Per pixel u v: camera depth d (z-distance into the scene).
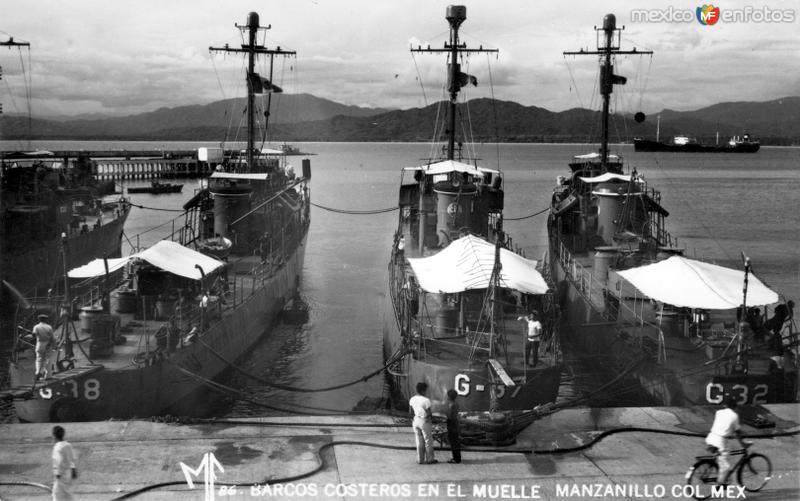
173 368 24.45
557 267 41.97
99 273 26.88
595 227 43.09
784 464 17.36
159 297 28.53
